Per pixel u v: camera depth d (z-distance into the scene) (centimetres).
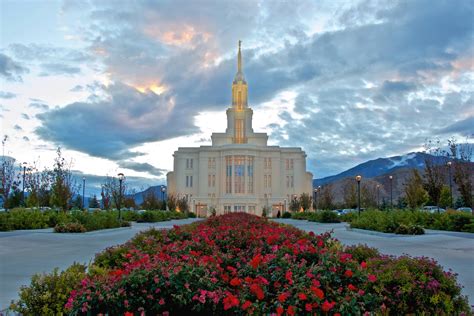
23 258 1407
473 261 1365
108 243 1969
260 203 8475
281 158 8856
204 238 911
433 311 593
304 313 495
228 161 8531
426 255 1509
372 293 612
